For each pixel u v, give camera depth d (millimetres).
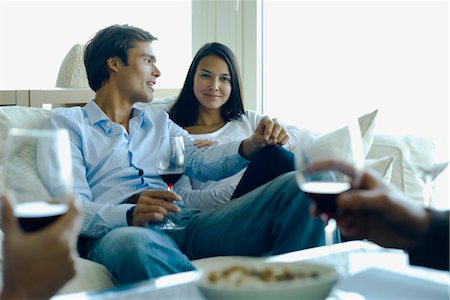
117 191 2574
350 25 3637
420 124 3350
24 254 978
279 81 4016
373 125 2867
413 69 3375
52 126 2574
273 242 2375
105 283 1977
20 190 1036
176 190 2799
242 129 3051
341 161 1162
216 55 3029
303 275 1096
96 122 2641
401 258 1547
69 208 1025
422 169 1592
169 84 4371
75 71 3680
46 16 4227
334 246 1723
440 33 3270
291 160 2602
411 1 3371
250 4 4051
